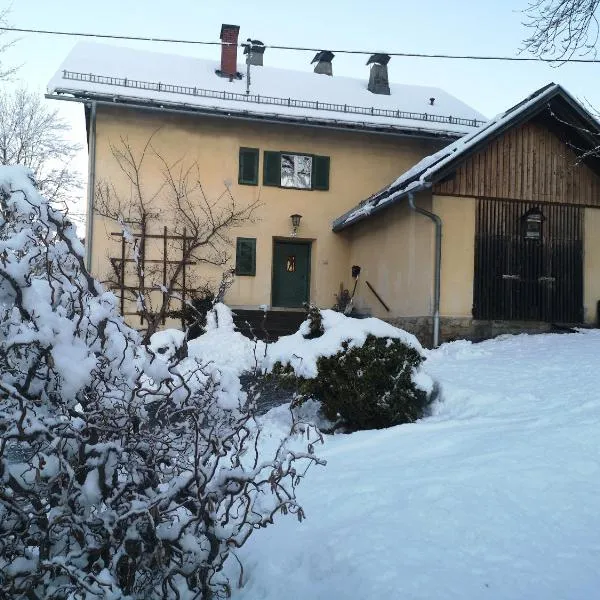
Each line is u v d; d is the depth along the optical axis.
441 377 8.89
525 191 14.31
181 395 3.53
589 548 3.86
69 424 3.12
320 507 4.88
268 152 17.83
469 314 13.78
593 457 5.14
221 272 17.34
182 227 17.11
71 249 3.55
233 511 4.59
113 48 19.83
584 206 14.70
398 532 4.22
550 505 4.41
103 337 3.35
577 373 8.48
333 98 19.64
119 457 3.22
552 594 3.41
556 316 14.34
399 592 3.51
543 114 14.15
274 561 4.25
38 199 3.46
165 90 17.31
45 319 3.14
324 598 3.74
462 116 20.08
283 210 17.89
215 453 3.33
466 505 4.48
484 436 6.01
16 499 3.16
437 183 13.80
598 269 14.70
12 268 3.13
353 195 18.36
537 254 14.33
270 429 7.52
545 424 6.26
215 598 3.55
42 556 3.10
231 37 19.52
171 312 14.21
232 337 14.02
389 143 18.67
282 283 18.44
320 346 7.55
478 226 14.00
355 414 7.47
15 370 3.25
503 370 9.16
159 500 3.15
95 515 3.22
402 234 15.14
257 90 18.88
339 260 18.25
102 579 2.92
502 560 3.78
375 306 16.52
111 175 16.84
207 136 17.44
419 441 6.18
